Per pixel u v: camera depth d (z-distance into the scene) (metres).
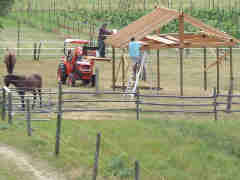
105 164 53.81
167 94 92.06
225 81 112.31
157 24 93.31
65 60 102.69
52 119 71.06
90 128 67.56
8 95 66.06
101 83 105.00
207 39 96.44
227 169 60.62
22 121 68.00
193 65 133.75
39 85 78.12
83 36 187.38
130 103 83.38
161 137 67.06
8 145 57.50
